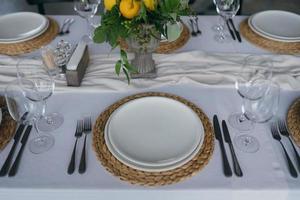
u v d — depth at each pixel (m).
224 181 0.59
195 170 0.60
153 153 0.64
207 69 0.88
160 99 0.75
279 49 0.97
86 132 0.69
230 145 0.66
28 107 0.74
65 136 0.69
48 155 0.65
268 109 0.73
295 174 0.60
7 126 0.69
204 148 0.64
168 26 0.71
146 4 0.66
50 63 0.87
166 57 0.92
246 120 0.73
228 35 1.05
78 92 0.80
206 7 2.28
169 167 0.60
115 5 0.68
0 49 0.96
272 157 0.64
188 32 1.05
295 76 0.86
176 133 0.68
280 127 0.70
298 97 0.78
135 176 0.59
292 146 0.66
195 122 0.69
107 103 0.78
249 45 1.00
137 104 0.74
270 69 0.87
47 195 0.59
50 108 0.76
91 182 0.59
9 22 1.08
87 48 0.89
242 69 0.88
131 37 0.75
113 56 0.94
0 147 0.65
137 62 0.84
